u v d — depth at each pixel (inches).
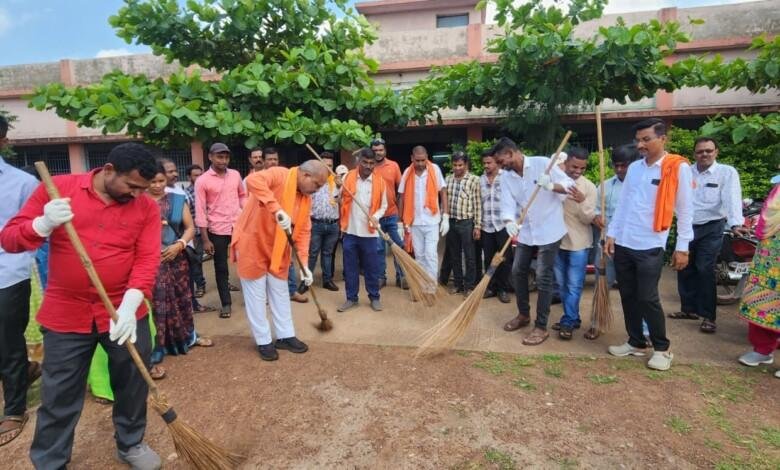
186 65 268.7
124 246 98.3
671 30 243.8
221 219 196.5
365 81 271.6
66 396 97.0
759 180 268.7
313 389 136.5
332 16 259.9
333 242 238.5
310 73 241.9
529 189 168.9
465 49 402.9
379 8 620.4
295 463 106.3
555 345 166.7
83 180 95.3
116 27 244.4
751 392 132.5
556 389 134.0
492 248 222.5
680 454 106.3
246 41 260.5
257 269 153.5
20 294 120.6
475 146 339.6
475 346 165.5
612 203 189.3
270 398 132.5
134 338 93.7
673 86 258.5
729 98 364.8
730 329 179.9
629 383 137.3
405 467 104.0
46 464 96.7
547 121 287.4
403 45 414.9
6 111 442.3
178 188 171.5
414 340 171.9
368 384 138.6
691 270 187.2
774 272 140.9
